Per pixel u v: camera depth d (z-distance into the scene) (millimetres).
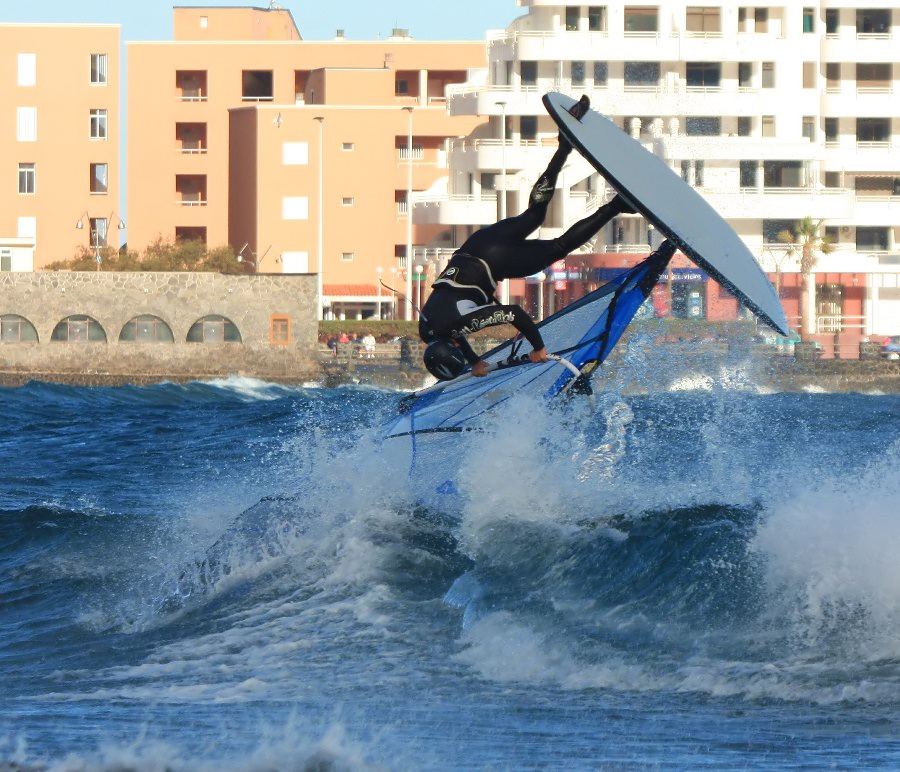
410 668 31812
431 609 36406
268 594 38469
